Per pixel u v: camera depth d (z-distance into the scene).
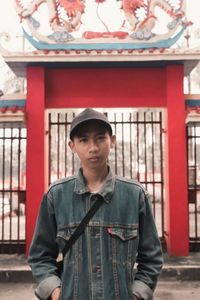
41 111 7.43
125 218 1.97
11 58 7.25
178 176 7.34
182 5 7.57
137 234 1.98
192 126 7.64
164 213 8.09
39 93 7.47
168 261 6.79
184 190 7.32
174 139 7.40
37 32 7.52
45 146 7.57
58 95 7.73
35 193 7.23
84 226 1.94
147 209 2.09
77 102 7.73
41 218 2.12
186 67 7.82
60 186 2.07
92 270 1.89
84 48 7.49
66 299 1.89
